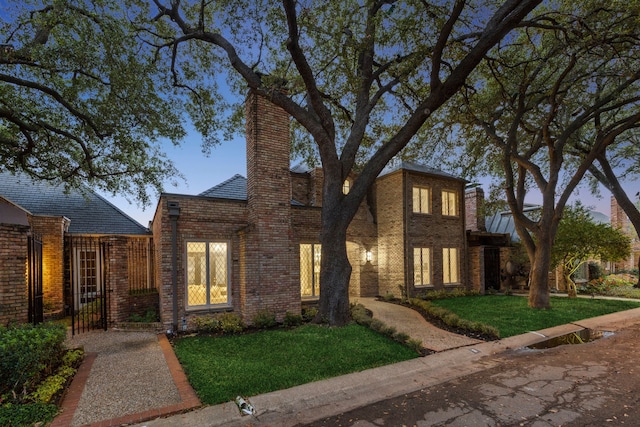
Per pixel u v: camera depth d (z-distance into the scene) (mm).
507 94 11656
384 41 8562
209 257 9461
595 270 19781
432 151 12742
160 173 12180
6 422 3510
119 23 9195
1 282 6262
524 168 12930
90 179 11555
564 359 6324
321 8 7988
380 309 11570
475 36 8906
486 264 17047
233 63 8656
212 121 12078
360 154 11867
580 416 3982
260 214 9352
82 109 10484
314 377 5188
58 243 11617
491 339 7684
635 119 10617
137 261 12938
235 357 6117
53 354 5473
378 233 15727
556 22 9172
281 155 9922
